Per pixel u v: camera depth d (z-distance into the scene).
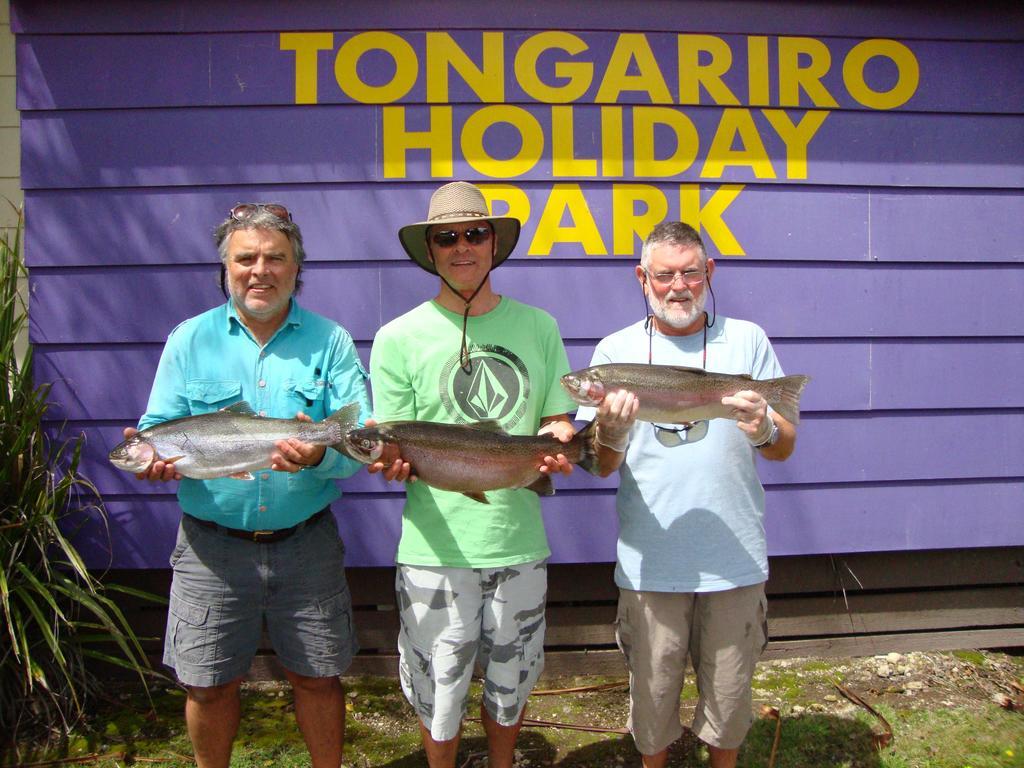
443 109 3.76
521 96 3.77
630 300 3.84
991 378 3.99
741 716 2.75
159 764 3.19
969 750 3.30
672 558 2.70
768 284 3.89
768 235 3.88
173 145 3.72
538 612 2.78
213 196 3.74
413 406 2.76
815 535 3.94
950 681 3.86
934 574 4.13
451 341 2.73
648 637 2.76
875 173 3.91
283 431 2.49
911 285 3.96
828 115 3.89
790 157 3.87
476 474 2.51
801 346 3.91
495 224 2.91
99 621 3.79
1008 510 4.01
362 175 3.75
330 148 3.75
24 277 3.83
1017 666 4.03
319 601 2.75
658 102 3.81
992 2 3.92
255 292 2.59
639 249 3.83
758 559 2.74
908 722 3.50
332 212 3.76
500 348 2.74
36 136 3.70
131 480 3.75
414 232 2.86
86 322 3.73
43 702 3.45
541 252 3.80
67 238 3.72
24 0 3.66
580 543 3.87
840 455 3.94
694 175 3.83
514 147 3.77
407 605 2.72
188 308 3.74
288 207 3.75
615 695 3.79
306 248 3.76
